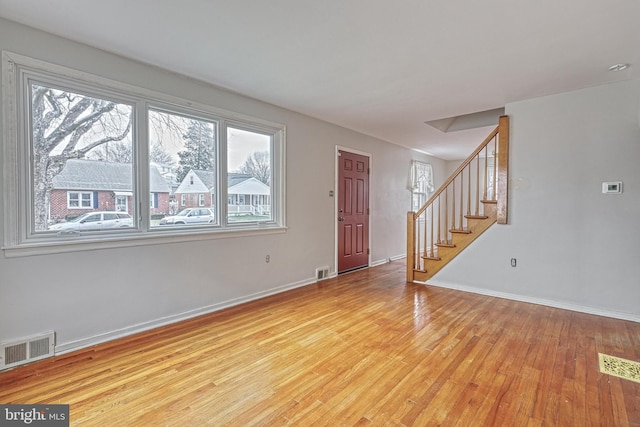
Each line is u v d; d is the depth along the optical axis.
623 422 1.60
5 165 2.10
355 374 2.06
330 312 3.24
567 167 3.35
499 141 3.74
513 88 3.24
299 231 4.23
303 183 4.26
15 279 2.14
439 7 1.91
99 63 2.47
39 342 2.24
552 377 2.02
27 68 2.17
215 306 3.29
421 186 7.07
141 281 2.75
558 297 3.41
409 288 4.16
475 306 3.43
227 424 1.60
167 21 2.09
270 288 3.86
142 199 2.76
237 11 1.96
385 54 2.53
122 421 1.62
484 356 2.30
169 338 2.61
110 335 2.57
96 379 1.99
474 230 3.98
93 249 2.47
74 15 2.02
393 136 5.57
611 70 2.81
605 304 3.16
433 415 1.67
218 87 3.25
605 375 2.04
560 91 3.32
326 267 4.68
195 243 3.12
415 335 2.67
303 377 2.03
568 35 2.23
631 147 3.03
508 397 1.82
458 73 2.88
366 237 5.52
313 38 2.29
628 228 3.05
